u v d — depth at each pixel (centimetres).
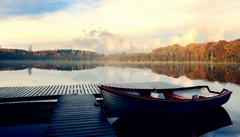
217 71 4409
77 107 984
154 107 885
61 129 700
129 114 960
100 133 672
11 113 1105
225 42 8800
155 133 892
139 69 5881
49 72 4616
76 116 844
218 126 976
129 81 2838
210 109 1068
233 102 1446
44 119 1022
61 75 3838
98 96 1330
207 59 9494
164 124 963
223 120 1062
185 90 1258
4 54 16788
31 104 1212
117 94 938
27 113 1109
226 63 8681
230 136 856
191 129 942
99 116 848
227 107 1312
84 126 731
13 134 826
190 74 3856
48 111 1143
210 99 1015
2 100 1149
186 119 1000
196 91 1297
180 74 3919
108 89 979
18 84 2494
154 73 4284
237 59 8331
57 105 1021
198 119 1037
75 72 4678
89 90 1510
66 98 1177
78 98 1180
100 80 2988
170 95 1138
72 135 652
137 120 970
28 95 1251
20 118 1027
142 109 898
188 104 933
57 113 884
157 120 957
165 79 3050
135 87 1738
